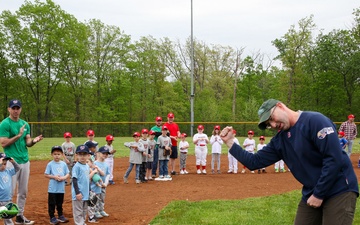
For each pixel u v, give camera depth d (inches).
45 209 332.8
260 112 155.3
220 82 2332.7
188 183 472.4
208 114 2094.0
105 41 1999.3
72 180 269.1
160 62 2174.0
